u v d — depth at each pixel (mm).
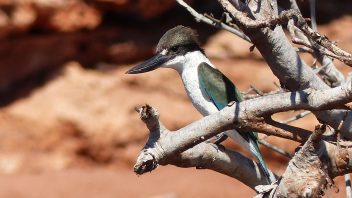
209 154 5344
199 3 16031
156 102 15781
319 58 6246
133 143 15766
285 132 4922
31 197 13914
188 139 4836
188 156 5250
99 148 15734
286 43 5238
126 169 15617
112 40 16094
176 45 7500
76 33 15859
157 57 7551
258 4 5223
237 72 15539
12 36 15445
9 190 14234
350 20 15961
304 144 4781
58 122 15719
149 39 16125
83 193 14086
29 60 15930
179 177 14664
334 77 6234
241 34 5961
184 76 7477
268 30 5152
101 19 15750
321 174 4734
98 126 15703
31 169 15461
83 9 15539
